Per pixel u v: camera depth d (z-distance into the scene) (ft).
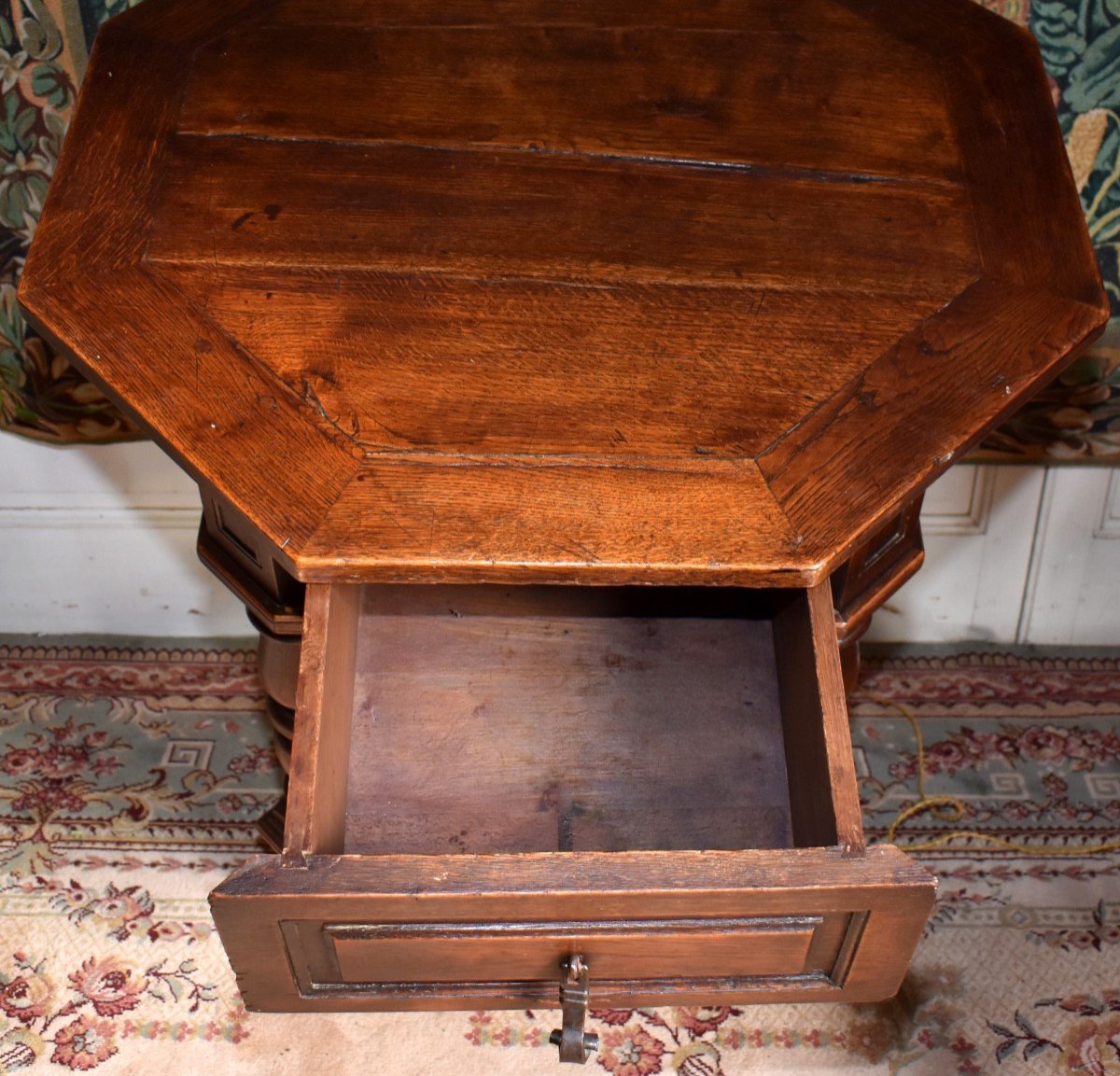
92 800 5.57
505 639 4.34
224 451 3.16
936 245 3.68
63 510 5.76
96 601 6.12
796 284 3.58
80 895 5.26
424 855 2.98
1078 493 5.70
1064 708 5.96
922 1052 4.85
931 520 5.82
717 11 4.27
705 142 3.91
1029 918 5.23
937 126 3.99
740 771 4.14
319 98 3.93
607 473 3.18
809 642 3.60
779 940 3.16
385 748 4.13
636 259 3.62
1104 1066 4.79
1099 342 5.10
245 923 2.96
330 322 3.43
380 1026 4.92
